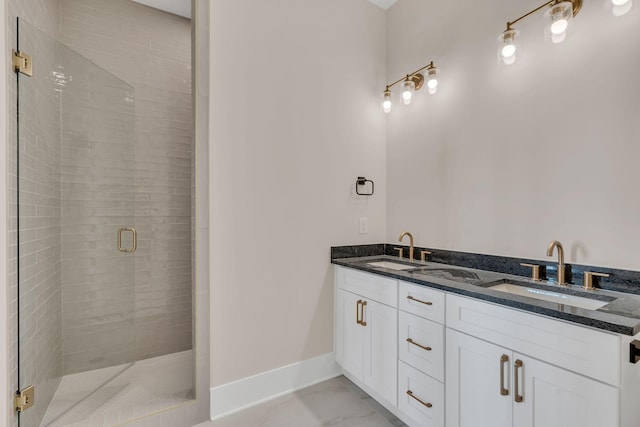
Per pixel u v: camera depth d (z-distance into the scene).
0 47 1.34
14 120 1.43
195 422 1.77
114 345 2.18
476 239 1.93
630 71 1.31
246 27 1.96
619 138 1.34
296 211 2.15
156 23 2.51
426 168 2.26
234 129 1.91
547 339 1.08
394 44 2.55
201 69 1.80
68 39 2.20
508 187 1.76
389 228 2.57
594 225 1.42
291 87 2.13
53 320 1.86
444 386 1.46
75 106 2.00
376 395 1.96
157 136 2.51
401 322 1.72
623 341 0.91
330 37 2.31
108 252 2.17
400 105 2.48
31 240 1.59
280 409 1.90
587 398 0.98
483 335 1.29
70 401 1.79
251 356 1.96
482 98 1.90
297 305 2.15
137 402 1.79
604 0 1.37
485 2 1.88
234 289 1.91
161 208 2.52
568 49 1.50
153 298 2.49
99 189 2.13
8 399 1.37
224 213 1.88
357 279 2.07
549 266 1.57
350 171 2.41
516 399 1.17
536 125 1.63
